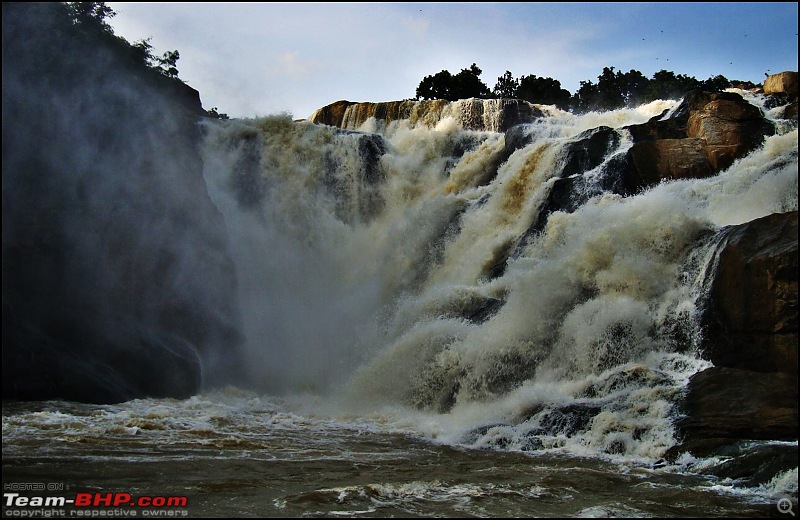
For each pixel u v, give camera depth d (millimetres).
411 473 11312
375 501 9516
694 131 24328
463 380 18016
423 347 19297
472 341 18531
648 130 25328
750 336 14172
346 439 14391
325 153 30984
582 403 14539
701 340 15250
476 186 30656
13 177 17891
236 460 11734
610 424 13492
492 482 10766
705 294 15562
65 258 18406
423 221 27688
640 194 21719
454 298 21250
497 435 14117
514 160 27734
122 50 23312
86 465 10789
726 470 11336
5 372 16094
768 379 13289
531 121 36188
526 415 15023
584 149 25609
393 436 14930
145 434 13641
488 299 20594
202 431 14219
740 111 23469
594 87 55875
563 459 12625
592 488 10547
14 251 17297
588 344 16656
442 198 28016
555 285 18109
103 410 15750
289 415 17047
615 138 25562
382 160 31906
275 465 11508
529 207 24906
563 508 9469
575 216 21297
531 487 10477
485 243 25047
